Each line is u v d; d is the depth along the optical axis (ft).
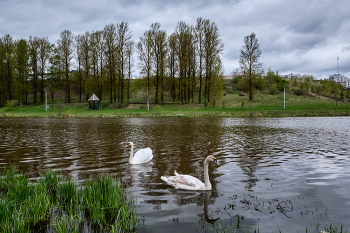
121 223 16.22
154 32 199.82
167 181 24.36
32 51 210.38
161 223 16.31
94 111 172.45
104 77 207.82
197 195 21.49
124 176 27.35
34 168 30.42
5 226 14.97
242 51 216.95
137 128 81.25
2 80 208.23
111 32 202.08
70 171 29.14
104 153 39.96
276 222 16.49
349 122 106.22
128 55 200.54
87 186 20.94
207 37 201.46
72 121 111.24
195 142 51.93
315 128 81.41
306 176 27.32
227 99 226.99
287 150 42.93
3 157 36.60
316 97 258.78
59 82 222.28
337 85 290.97
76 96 264.72
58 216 17.22
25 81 208.33
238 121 112.27
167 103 203.72
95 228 15.58
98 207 17.56
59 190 22.04
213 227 15.80
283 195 21.50
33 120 116.26
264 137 59.82
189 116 144.66
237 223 16.33
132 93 267.80
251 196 21.26
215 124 97.04
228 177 27.04
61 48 213.46
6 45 211.20
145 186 23.89
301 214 17.67
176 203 19.71
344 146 47.03
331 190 22.74
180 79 208.13
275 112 161.38
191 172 29.19
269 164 32.91
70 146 46.29
